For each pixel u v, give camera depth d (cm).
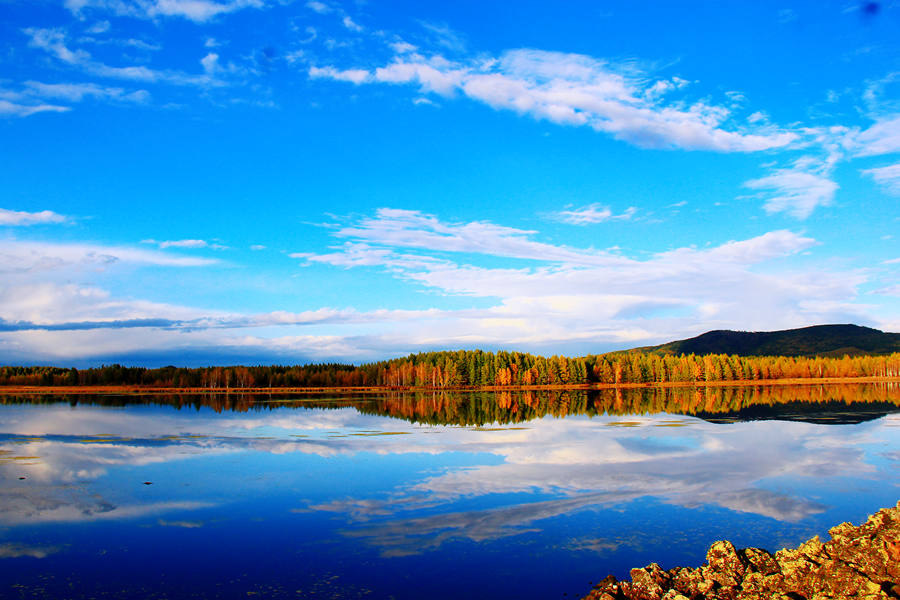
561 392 12469
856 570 1322
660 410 6575
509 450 3506
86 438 4253
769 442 3759
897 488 2459
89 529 1953
